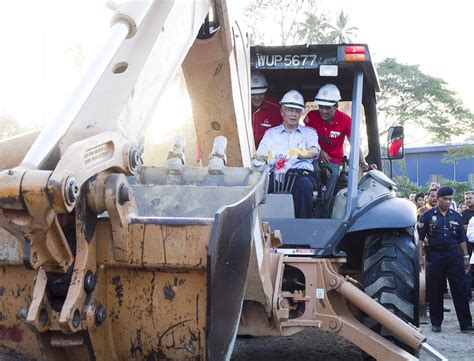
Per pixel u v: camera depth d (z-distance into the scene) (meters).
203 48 3.29
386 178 5.14
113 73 2.50
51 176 1.98
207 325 2.28
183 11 2.83
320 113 5.67
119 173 2.30
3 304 2.55
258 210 3.44
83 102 2.38
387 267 4.84
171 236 2.31
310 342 6.35
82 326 2.21
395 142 6.54
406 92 43.81
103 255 2.31
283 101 5.30
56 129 2.24
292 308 4.49
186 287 2.38
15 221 2.03
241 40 3.54
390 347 4.31
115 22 2.63
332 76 5.79
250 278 3.67
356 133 5.19
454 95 43.91
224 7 3.22
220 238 2.31
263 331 4.25
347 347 6.13
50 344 2.27
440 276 8.02
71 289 2.17
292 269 4.71
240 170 3.25
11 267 2.53
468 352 6.59
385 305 4.75
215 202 3.21
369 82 5.98
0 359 2.62
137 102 2.49
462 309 8.02
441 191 8.15
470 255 10.45
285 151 5.28
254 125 5.88
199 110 3.46
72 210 2.10
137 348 2.44
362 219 4.85
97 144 2.21
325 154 5.64
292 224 4.89
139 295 2.39
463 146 42.94
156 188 3.30
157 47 2.62
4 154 2.54
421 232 8.14
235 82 3.41
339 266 5.09
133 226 2.32
